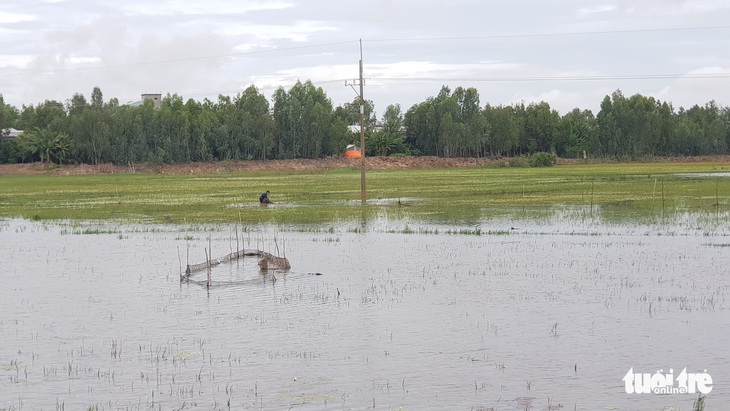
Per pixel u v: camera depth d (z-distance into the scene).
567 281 26.02
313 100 177.38
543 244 35.50
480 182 86.06
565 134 172.62
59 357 17.84
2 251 35.84
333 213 51.94
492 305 22.39
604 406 14.43
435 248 34.59
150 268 30.39
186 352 18.03
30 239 40.56
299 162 148.75
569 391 15.18
